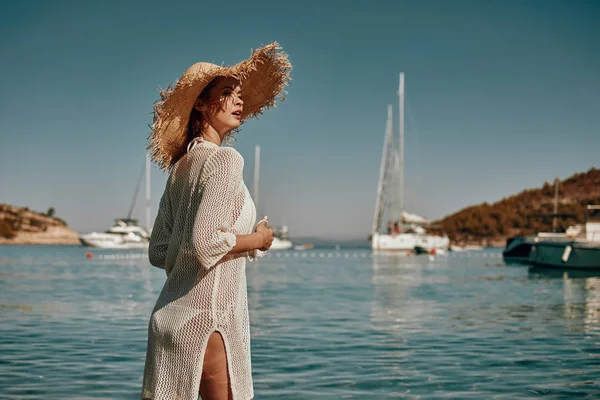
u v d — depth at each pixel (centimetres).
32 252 8694
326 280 2661
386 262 5231
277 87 309
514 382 631
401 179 7712
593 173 18912
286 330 1026
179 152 291
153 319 264
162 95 279
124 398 564
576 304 1512
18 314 1263
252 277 2933
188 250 256
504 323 1125
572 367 708
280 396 573
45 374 665
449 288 2119
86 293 1858
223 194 254
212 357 257
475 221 16412
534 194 18488
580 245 3123
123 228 9075
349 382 631
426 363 732
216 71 274
